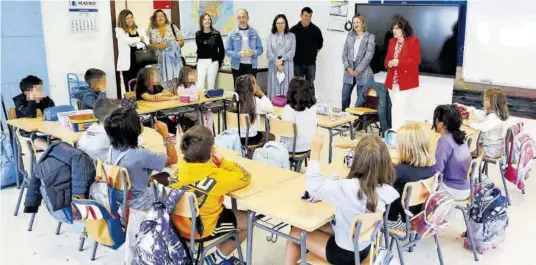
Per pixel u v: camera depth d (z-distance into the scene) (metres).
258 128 4.41
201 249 2.50
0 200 4.13
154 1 6.95
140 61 5.91
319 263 2.38
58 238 3.51
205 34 6.60
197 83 6.71
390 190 2.28
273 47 6.49
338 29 6.93
